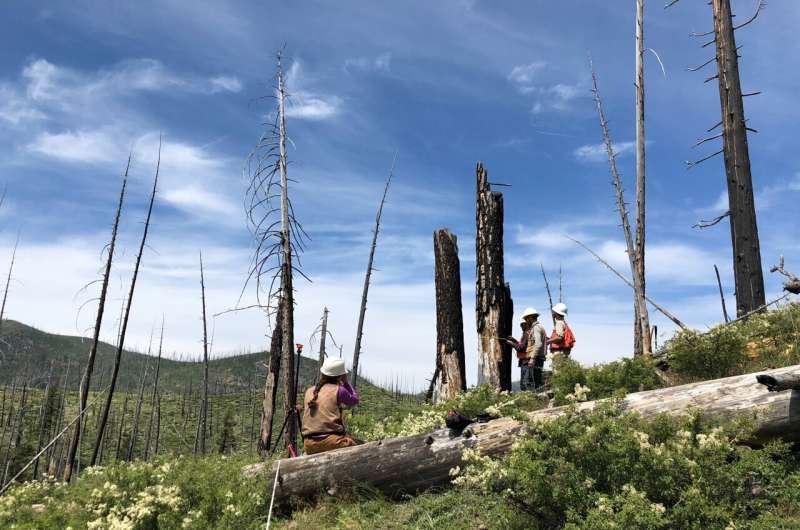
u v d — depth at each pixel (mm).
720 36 13039
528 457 4660
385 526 5484
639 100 13617
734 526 4027
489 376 12461
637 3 13773
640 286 12555
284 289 12469
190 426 80188
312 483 6332
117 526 5520
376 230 19781
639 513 3963
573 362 8453
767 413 5039
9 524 6055
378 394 71125
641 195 13258
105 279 19844
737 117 12578
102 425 19594
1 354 26766
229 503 6012
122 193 20766
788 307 9219
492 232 13141
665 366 8758
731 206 12398
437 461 6039
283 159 12922
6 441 64250
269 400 11938
